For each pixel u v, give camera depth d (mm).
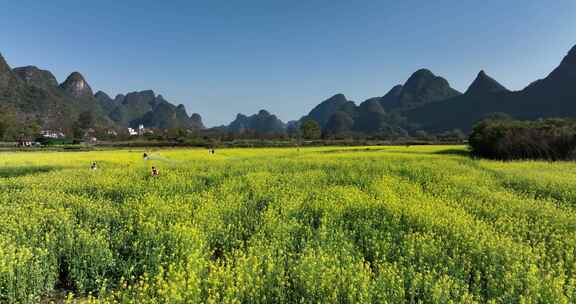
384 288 4156
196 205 9000
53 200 9438
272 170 18234
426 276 4371
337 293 4082
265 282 4477
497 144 31078
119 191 11719
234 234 6988
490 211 8414
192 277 4215
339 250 5820
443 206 8500
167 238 6172
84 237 5777
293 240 6441
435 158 25656
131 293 4871
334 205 8398
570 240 6090
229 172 16984
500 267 5090
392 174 15633
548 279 4445
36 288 4863
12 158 27484
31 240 5836
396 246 5875
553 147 27547
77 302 4887
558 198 11203
